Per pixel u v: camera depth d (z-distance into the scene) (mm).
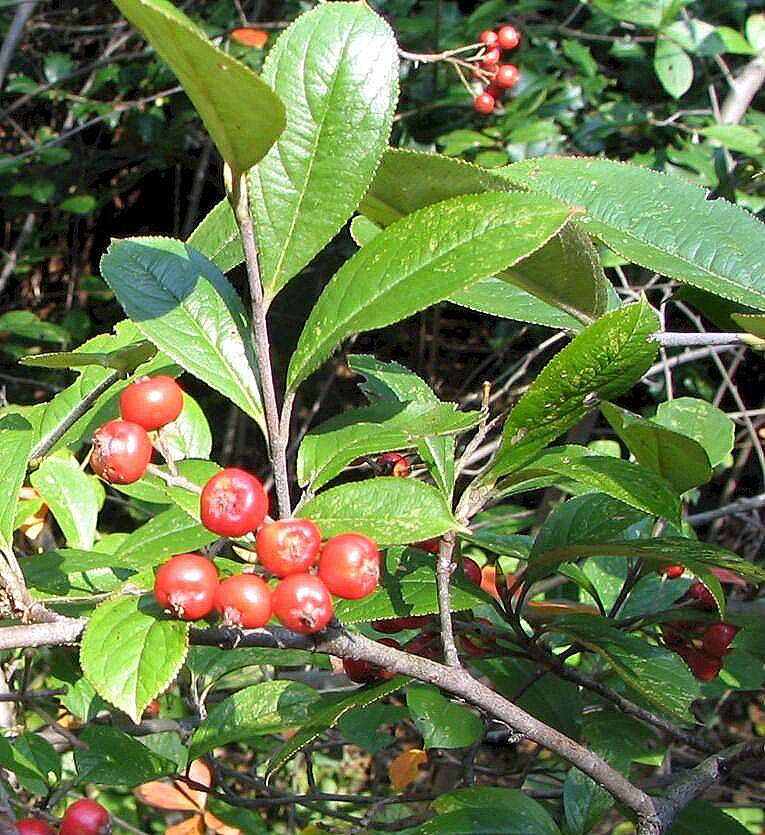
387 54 167
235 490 150
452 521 161
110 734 246
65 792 242
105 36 755
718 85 596
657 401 640
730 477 656
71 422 226
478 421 180
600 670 283
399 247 160
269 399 156
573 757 177
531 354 426
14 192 623
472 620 229
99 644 143
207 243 240
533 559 210
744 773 216
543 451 197
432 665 163
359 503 164
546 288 202
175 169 854
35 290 815
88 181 738
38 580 201
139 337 253
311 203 165
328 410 756
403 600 201
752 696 521
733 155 539
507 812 196
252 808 268
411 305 154
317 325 160
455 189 177
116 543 269
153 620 147
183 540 205
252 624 142
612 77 642
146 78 682
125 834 455
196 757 242
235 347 178
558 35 634
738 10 587
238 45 591
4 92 689
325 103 166
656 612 254
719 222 226
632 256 221
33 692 288
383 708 296
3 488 161
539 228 154
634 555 204
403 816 309
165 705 322
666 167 524
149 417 168
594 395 173
